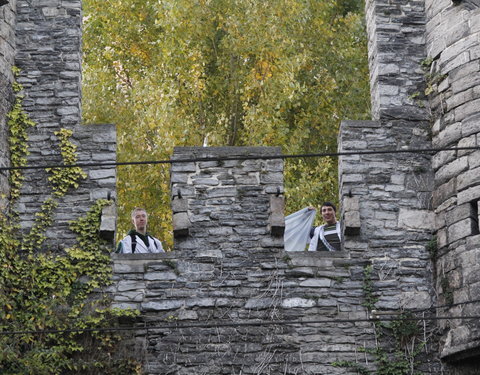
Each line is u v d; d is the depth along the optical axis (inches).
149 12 1496.1
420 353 892.0
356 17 1498.5
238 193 928.3
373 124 955.3
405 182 940.0
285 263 911.7
